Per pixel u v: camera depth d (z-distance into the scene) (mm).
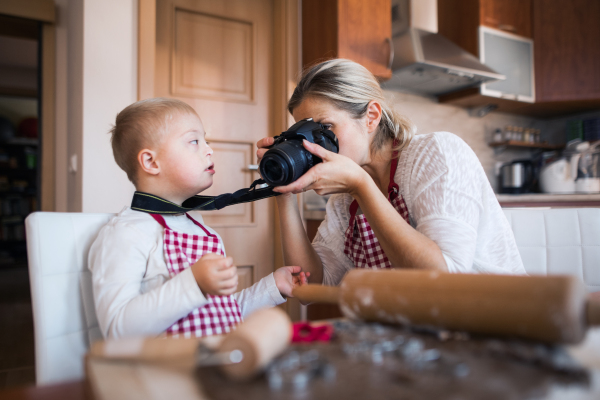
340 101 906
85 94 1697
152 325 605
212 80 2119
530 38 2678
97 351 347
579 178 2451
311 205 2146
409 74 2266
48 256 686
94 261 701
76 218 755
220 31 2143
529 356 323
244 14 2191
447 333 405
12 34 2785
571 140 2889
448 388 269
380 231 743
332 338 389
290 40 2178
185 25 2059
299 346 366
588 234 1102
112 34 1743
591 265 1092
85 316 717
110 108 1731
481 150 2898
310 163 804
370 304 435
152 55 1827
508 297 360
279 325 340
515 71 2605
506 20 2576
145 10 1812
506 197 2072
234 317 773
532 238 1129
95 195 1698
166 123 834
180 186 849
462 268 734
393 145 987
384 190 1029
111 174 1725
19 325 2494
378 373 298
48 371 651
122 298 646
